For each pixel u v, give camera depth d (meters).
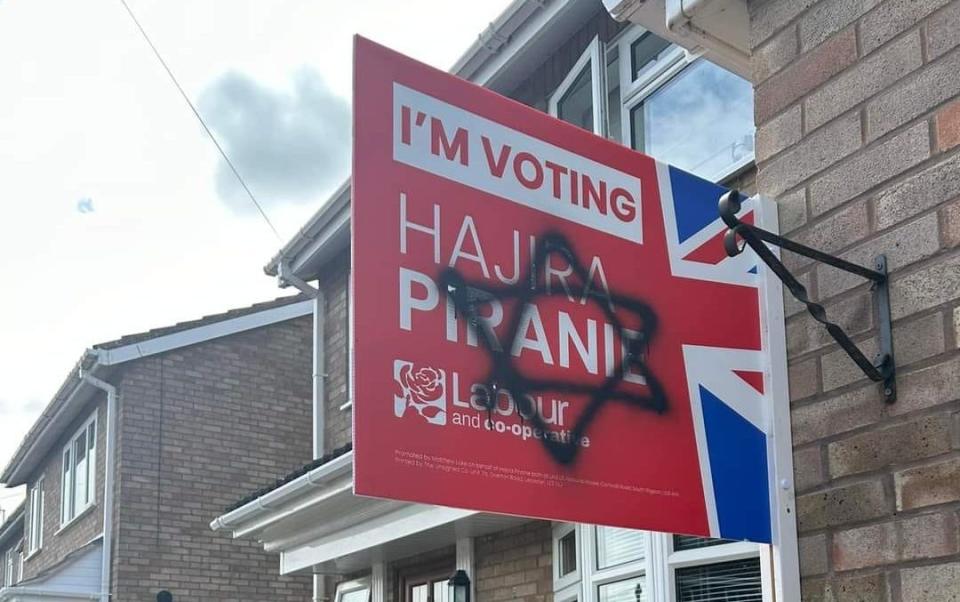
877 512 3.00
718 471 3.26
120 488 12.65
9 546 21.50
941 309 2.93
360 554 7.96
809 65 3.46
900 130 3.13
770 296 3.43
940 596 2.79
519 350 3.08
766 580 3.25
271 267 11.37
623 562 5.93
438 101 3.15
